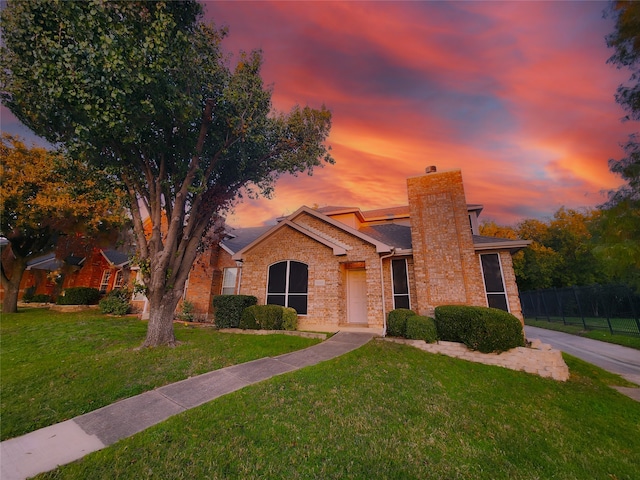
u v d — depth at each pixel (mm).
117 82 6281
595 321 17969
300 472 3082
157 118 7562
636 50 6977
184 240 8930
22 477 2922
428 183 11984
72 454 3352
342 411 4586
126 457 3262
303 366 6773
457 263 10859
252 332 10727
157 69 6320
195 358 7141
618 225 7703
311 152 10430
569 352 11078
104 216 16547
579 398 6098
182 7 7168
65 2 5762
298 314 12336
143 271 8539
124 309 16547
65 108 6691
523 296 27266
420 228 11672
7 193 13922
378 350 8250
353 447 3600
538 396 6035
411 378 6305
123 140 7164
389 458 3400
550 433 4395
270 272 13391
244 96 8352
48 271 22391
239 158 10180
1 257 17781
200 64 7766
